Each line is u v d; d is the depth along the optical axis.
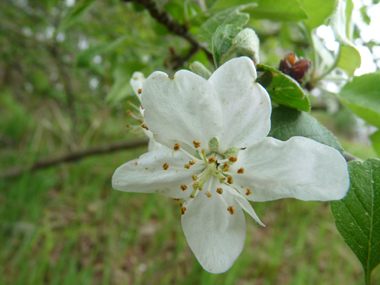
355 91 0.07
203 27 0.06
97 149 0.18
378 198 0.05
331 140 0.05
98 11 0.24
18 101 0.42
